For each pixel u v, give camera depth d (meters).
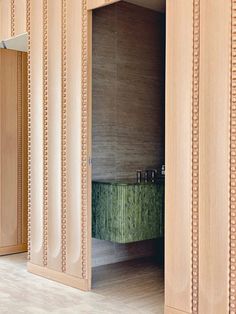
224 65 3.27
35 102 5.06
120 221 4.80
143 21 5.66
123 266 5.34
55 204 4.76
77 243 4.49
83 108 4.44
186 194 3.53
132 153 5.52
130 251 5.70
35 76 5.06
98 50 5.17
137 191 4.91
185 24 3.52
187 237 3.52
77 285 4.46
